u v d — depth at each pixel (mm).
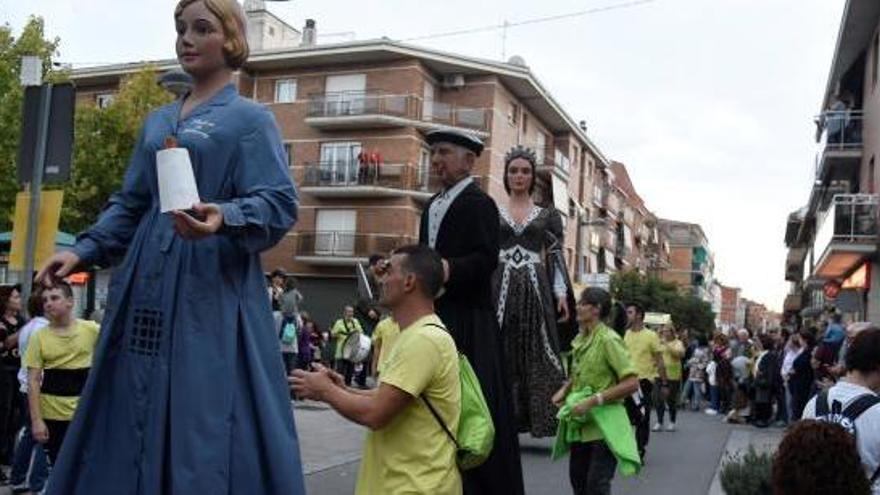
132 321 3197
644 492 9031
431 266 3877
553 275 7918
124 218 3416
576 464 6691
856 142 27609
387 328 8961
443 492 3697
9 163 29453
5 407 8484
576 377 6668
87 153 34812
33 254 7410
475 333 4566
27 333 7711
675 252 121000
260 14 47000
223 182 3217
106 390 3211
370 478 3805
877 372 4637
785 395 18328
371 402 3662
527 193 7793
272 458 3158
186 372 3070
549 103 46281
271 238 3174
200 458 3018
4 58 30719
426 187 41594
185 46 3328
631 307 13172
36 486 7562
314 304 42469
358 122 41000
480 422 3865
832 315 19875
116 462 3115
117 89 45875
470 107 42250
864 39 26875
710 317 65312
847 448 2941
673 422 16594
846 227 23672
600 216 63000
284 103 42688
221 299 3160
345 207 41969
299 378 3713
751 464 5891
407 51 40250
